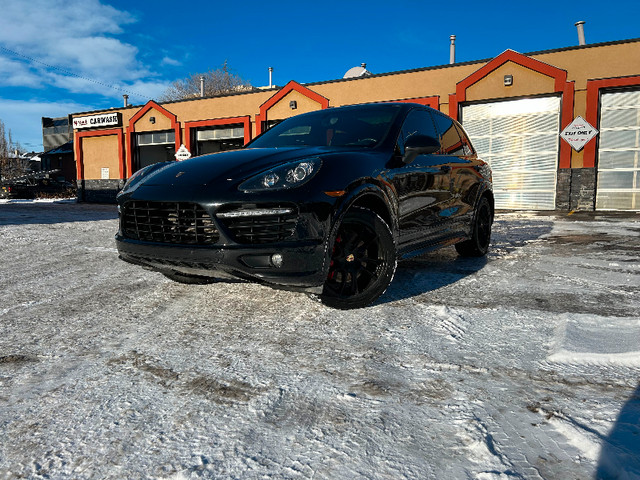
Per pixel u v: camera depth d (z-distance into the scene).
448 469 1.10
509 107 11.73
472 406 1.40
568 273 3.40
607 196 10.90
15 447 1.23
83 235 6.32
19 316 2.47
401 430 1.28
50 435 1.29
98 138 19.50
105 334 2.16
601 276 3.29
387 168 2.69
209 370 1.72
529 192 11.70
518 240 5.42
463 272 3.48
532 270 3.53
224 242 2.20
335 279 2.44
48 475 1.11
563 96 10.95
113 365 1.79
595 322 2.14
